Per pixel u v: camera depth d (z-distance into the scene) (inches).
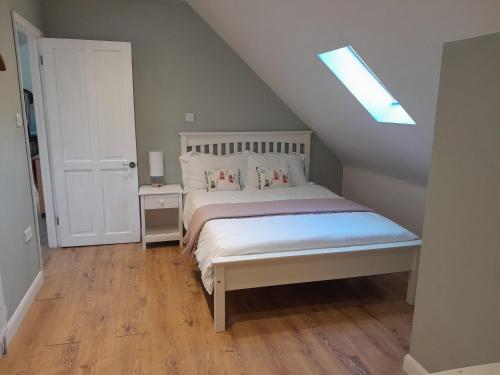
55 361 88.2
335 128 166.4
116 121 153.0
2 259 93.2
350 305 116.4
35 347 93.0
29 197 116.3
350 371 87.0
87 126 150.7
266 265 101.6
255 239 104.3
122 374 84.6
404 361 87.2
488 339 66.4
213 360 89.9
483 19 70.7
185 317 107.9
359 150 168.7
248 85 176.4
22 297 106.7
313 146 193.5
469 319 69.9
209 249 105.8
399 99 111.5
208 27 166.6
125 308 111.9
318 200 146.2
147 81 163.6
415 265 113.5
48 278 129.9
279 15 118.1
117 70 149.4
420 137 121.9
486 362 67.0
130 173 158.6
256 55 157.3
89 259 146.9
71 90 146.8
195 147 173.8
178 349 93.6
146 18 158.6
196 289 124.5
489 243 64.9
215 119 175.3
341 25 101.5
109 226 161.0
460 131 68.5
